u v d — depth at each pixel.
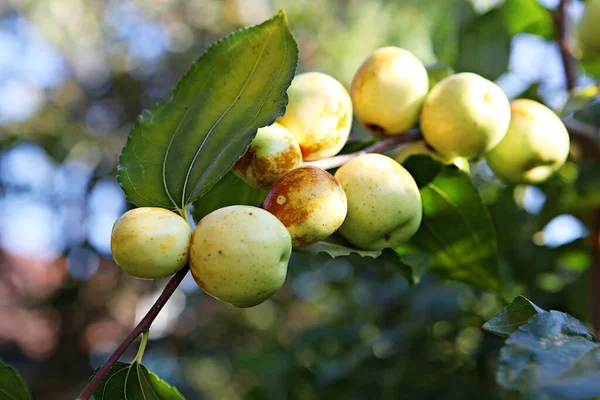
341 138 0.26
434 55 0.40
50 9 0.96
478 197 0.28
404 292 0.49
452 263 0.30
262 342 0.81
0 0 0.95
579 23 0.34
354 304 0.56
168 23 1.01
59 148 0.80
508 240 0.41
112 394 0.23
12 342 1.13
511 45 0.37
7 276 1.18
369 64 0.28
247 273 0.21
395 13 0.77
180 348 0.89
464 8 0.38
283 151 0.24
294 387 0.51
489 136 0.27
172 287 0.21
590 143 0.38
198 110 0.22
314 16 0.90
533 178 0.30
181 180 0.23
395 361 0.45
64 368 0.92
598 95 0.34
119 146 0.84
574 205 0.39
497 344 0.43
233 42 0.22
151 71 1.00
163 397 0.23
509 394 0.43
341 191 0.23
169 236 0.21
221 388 0.97
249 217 0.21
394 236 0.26
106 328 0.92
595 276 0.36
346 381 0.46
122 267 0.21
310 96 0.26
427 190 0.28
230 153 0.23
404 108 0.27
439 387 0.44
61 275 0.98
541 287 0.44
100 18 1.00
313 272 0.63
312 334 0.52
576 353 0.19
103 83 1.00
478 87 0.27
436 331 0.45
